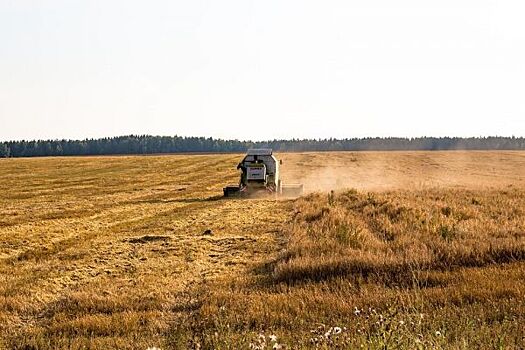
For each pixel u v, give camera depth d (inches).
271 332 344.5
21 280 536.7
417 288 421.4
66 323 388.5
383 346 243.6
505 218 759.7
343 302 390.6
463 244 531.2
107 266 589.0
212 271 542.0
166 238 735.7
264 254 613.9
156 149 7377.0
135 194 1608.0
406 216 767.1
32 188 1859.0
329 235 645.3
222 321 361.7
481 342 285.7
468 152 3801.7
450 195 1131.9
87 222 965.8
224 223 885.8
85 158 3612.2
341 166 2851.9
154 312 406.0
